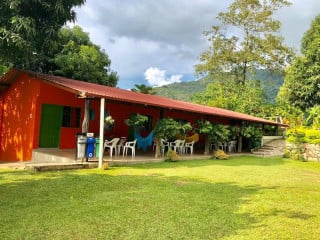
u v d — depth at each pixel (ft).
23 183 26.73
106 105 54.80
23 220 17.63
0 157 50.49
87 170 34.88
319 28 100.73
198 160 51.55
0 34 35.47
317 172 47.39
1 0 35.27
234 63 120.67
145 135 61.77
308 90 98.27
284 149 74.02
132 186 27.53
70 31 92.73
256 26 115.85
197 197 24.39
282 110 104.37
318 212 22.25
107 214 19.20
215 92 120.06
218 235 16.60
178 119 68.64
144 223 17.88
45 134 47.09
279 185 32.45
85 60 84.33
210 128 56.13
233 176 36.37
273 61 115.03
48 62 80.18
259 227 18.17
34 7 38.83
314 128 76.64
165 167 40.32
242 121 73.92
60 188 25.46
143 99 45.75
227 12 117.50
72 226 16.96
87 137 38.06
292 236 17.01
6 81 49.93
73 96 50.55
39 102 45.88
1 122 51.11
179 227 17.48
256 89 114.11
